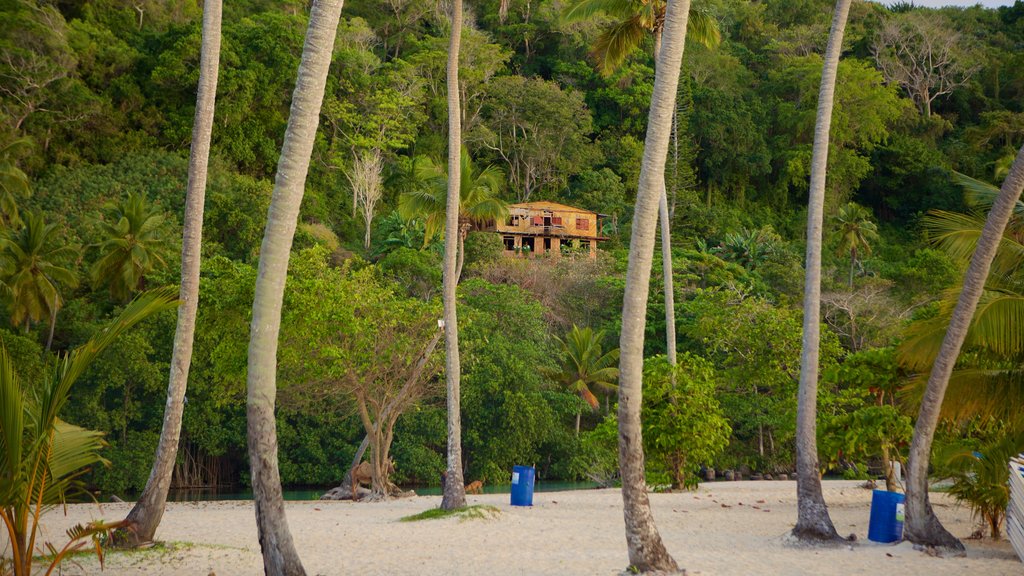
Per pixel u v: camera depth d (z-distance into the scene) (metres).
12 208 53.84
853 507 26.98
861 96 111.25
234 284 31.16
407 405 33.94
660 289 69.25
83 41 81.81
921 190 112.81
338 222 85.88
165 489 16.28
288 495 45.06
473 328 45.56
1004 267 17.67
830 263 92.00
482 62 101.38
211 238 64.44
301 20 97.62
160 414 48.69
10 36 75.06
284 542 10.28
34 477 9.74
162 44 85.69
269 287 10.59
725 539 18.72
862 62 118.88
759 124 113.25
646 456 31.42
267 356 10.53
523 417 51.34
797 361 34.75
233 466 54.81
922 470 16.78
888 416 24.22
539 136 100.56
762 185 111.81
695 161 108.56
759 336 36.53
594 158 102.69
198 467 52.72
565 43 115.75
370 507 28.72
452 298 24.64
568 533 19.66
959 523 22.81
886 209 113.94
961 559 15.61
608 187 97.62
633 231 13.13
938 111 125.62
